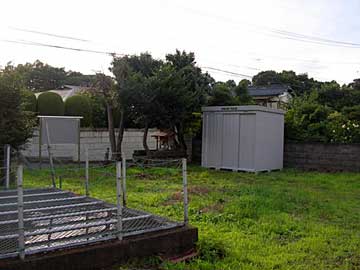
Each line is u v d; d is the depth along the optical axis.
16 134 7.18
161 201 5.98
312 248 3.82
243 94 13.84
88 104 12.98
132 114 11.09
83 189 6.74
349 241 4.09
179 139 12.00
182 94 10.80
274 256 3.57
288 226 4.62
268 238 4.17
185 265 3.22
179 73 10.98
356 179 9.03
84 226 3.36
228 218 4.95
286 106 15.69
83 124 12.87
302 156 11.42
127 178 8.52
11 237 2.95
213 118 11.15
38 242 3.09
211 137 11.19
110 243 3.09
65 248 2.92
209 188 7.33
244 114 10.48
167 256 3.37
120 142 11.41
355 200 6.43
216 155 11.05
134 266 3.10
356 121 11.55
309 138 11.57
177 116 10.95
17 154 7.30
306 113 12.45
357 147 10.54
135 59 11.84
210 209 5.45
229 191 6.96
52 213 3.97
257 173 10.10
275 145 11.05
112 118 11.34
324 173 10.24
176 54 12.50
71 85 27.53
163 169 9.32
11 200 4.62
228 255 3.53
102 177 8.09
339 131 11.23
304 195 6.66
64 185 7.14
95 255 2.97
